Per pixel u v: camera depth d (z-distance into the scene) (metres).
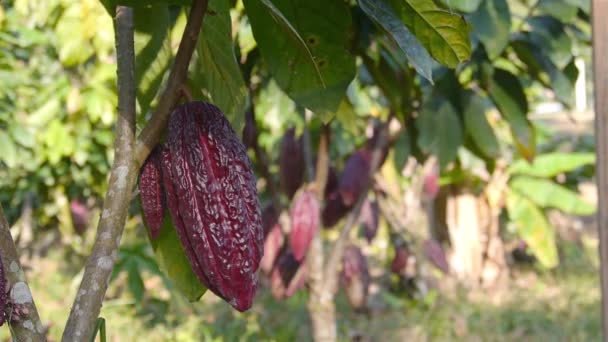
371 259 7.54
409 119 2.95
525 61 2.71
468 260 6.09
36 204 7.12
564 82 2.62
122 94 1.10
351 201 3.00
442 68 2.80
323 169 2.86
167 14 1.34
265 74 2.87
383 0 1.08
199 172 1.02
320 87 1.23
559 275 7.38
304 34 1.19
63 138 4.68
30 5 3.95
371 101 4.57
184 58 1.10
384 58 2.35
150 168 1.09
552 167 5.22
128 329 5.14
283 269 3.04
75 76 4.44
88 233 7.04
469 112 2.78
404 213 4.85
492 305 6.09
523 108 2.70
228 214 1.01
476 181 5.47
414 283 5.81
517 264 7.80
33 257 7.97
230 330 5.05
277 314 5.82
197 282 1.25
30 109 4.72
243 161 1.05
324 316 3.13
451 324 5.52
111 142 4.90
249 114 2.55
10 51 4.49
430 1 1.05
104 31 3.44
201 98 1.28
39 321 1.01
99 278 1.04
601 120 1.71
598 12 1.69
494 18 2.34
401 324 5.44
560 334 5.50
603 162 1.71
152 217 1.09
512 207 5.27
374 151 3.03
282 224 3.20
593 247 8.84
